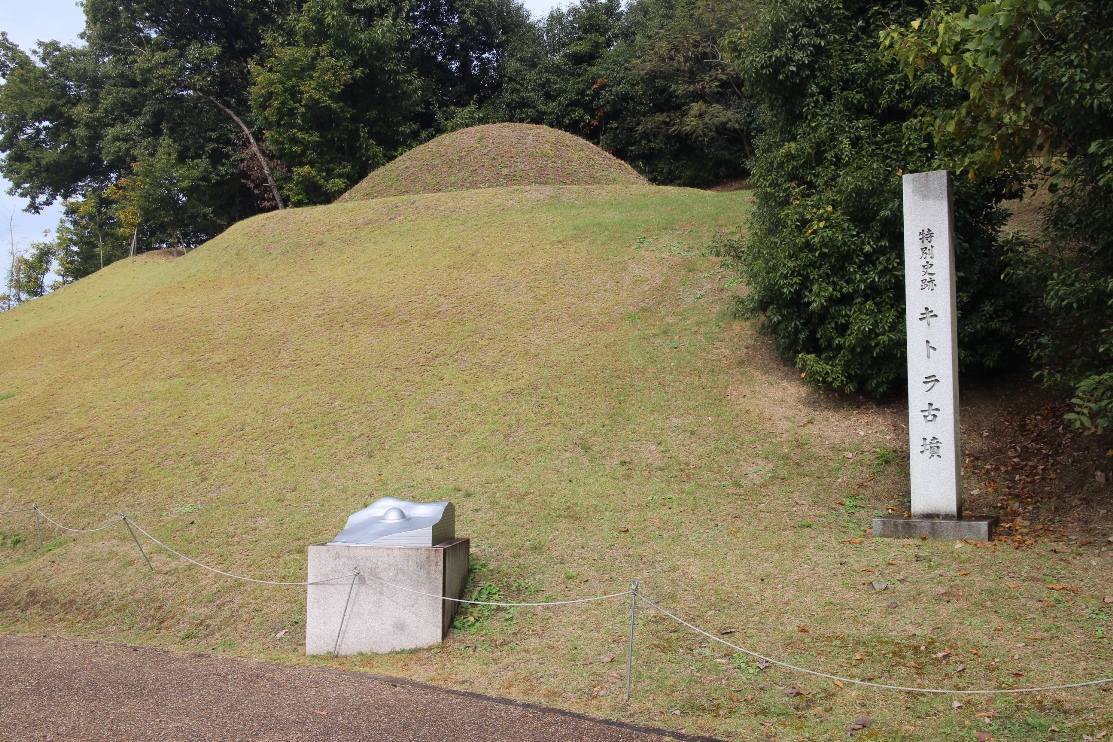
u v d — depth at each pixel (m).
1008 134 7.67
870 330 9.53
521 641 6.27
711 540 7.80
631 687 5.31
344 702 5.22
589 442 10.12
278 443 11.09
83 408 13.12
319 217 21.78
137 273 24.44
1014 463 8.62
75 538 9.56
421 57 37.50
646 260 15.35
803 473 9.12
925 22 8.47
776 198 10.93
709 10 29.83
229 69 32.94
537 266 15.77
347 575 6.53
